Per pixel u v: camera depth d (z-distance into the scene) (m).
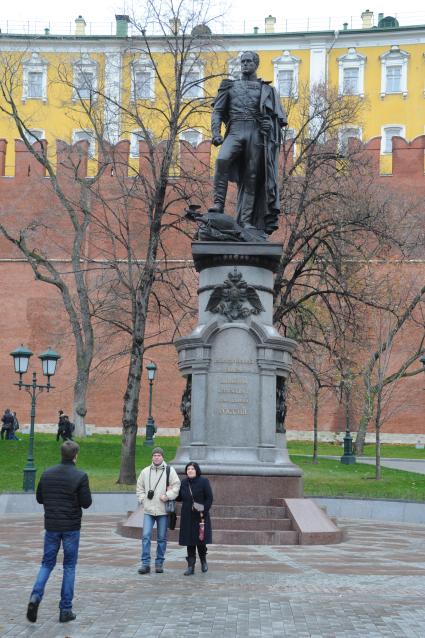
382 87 74.25
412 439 58.28
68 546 9.48
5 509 25.19
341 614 9.85
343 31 74.44
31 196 59.41
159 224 33.78
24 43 74.50
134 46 37.00
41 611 9.94
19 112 74.31
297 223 34.53
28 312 60.19
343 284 36.72
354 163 36.59
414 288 45.88
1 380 60.25
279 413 17.98
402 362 57.56
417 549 16.22
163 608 10.07
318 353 42.09
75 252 42.72
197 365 17.64
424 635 8.88
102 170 41.16
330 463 40.91
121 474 31.55
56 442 41.12
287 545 16.03
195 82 34.22
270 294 18.44
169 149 33.16
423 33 73.88
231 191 45.62
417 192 56.00
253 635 8.80
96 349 49.81
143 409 59.28
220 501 16.97
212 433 17.44
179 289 36.75
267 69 74.94
